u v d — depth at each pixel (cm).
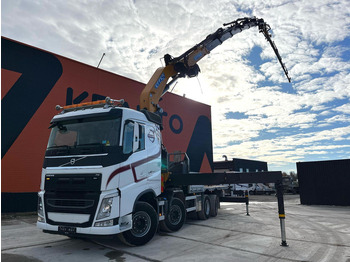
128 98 1717
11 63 1234
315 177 1778
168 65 1023
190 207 889
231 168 3784
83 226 489
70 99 1423
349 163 1669
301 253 531
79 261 480
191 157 2248
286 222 949
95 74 1559
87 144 538
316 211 1364
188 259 489
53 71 1377
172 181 764
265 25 1279
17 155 1205
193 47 1069
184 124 2230
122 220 521
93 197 494
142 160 604
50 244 607
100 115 559
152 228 608
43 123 1305
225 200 1211
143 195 624
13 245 598
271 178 621
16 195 1182
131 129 585
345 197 1656
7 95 1207
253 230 779
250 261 476
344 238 684
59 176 534
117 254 524
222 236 692
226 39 1185
